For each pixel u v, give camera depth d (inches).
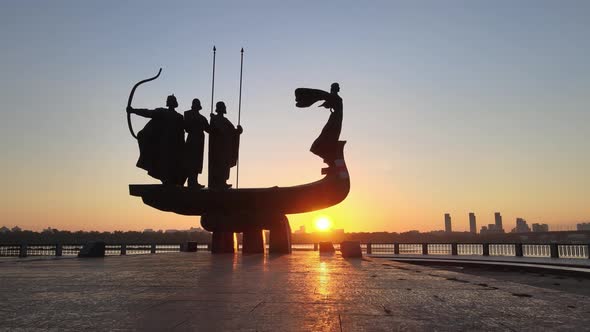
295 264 625.9
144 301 270.5
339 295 298.8
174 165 969.5
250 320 213.2
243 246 1043.9
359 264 636.1
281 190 966.4
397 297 291.0
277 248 1013.8
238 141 1089.4
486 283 381.1
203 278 414.0
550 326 200.5
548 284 687.1
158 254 1093.1
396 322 209.9
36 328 195.3
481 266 1068.5
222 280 394.9
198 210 1001.5
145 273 473.4
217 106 1059.9
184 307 248.5
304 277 424.5
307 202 961.5
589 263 993.5
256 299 278.8
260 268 544.1
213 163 1039.0
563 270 847.1
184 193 970.7
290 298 283.3
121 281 388.2
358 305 257.6
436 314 230.2
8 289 333.7
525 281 735.7
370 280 399.9
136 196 975.6
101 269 538.9
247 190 972.6
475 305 259.1
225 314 228.4
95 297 288.4
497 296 297.1
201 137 1021.2
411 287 346.6
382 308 248.2
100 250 972.6
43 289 332.8
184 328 194.9
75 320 212.4
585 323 207.8
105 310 239.5
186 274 458.6
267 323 206.4
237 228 1008.2
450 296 295.6
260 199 970.1
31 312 234.1
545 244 1268.5
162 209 994.7
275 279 403.9
